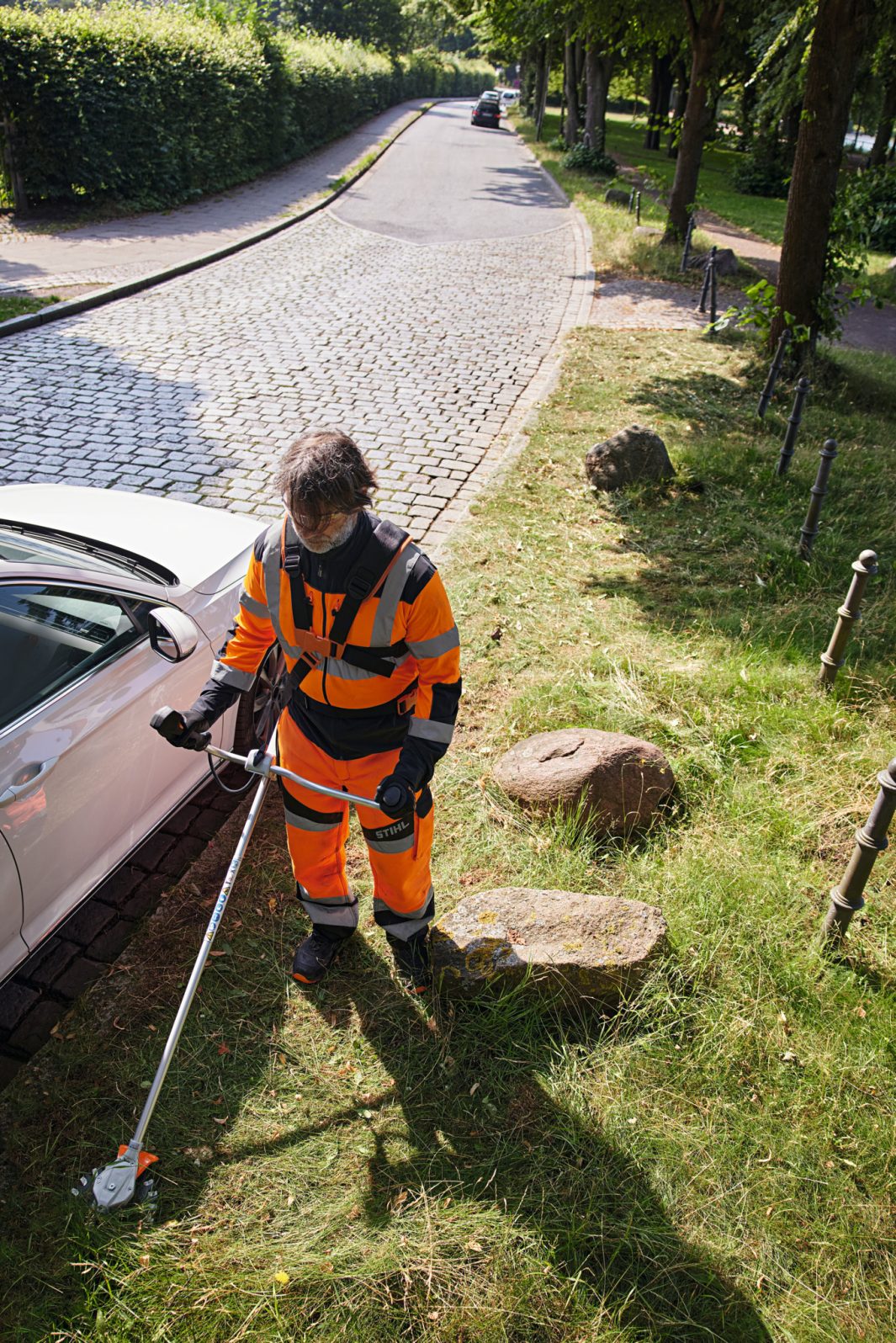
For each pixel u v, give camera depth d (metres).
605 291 14.88
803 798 3.92
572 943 2.96
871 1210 2.42
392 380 9.79
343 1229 2.32
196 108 18.77
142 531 3.88
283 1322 2.12
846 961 3.17
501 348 11.34
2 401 8.34
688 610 5.48
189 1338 2.10
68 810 2.80
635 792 3.72
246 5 22.73
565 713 4.39
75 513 3.94
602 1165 2.49
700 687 4.60
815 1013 2.96
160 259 14.16
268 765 2.55
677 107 38.41
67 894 2.91
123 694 3.02
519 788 3.83
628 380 10.22
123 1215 2.32
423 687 2.45
